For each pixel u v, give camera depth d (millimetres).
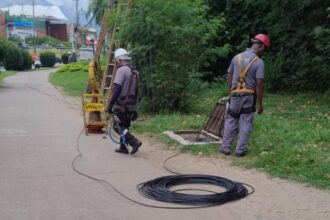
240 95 8742
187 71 13547
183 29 12945
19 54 48750
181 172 8016
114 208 6316
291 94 16891
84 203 6504
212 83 18484
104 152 9477
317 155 8258
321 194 6719
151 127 11539
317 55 16594
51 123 13133
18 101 18812
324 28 15539
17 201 6590
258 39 8867
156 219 5922
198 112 13750
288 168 7758
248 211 6148
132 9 13812
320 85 16766
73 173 7977
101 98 12047
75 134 11445
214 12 19844
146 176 7789
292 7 16812
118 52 9312
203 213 6125
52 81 31375
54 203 6504
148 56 13539
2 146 10148
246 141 8789
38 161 8805
